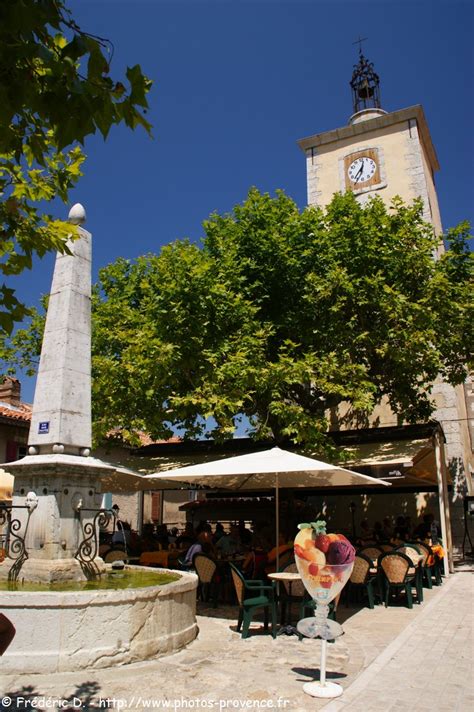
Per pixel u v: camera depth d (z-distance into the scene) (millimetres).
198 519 19625
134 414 13891
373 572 10523
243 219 15805
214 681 5539
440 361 15070
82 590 6531
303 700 5008
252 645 7113
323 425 12883
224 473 8664
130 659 6078
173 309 12469
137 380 13141
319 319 14492
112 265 17844
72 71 3092
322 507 21625
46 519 7262
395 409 16531
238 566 10883
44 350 8164
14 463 7480
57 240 5020
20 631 5719
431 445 14398
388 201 23828
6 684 5336
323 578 5492
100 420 13836
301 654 6676
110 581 7605
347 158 25344
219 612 9656
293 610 9961
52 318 8227
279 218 15656
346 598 11008
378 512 20812
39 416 7863
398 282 14539
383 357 14539
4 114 3238
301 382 12914
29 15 2848
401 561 10008
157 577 8102
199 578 10094
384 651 6785
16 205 4816
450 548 15828
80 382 8078
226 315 13031
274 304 15172
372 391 13492
